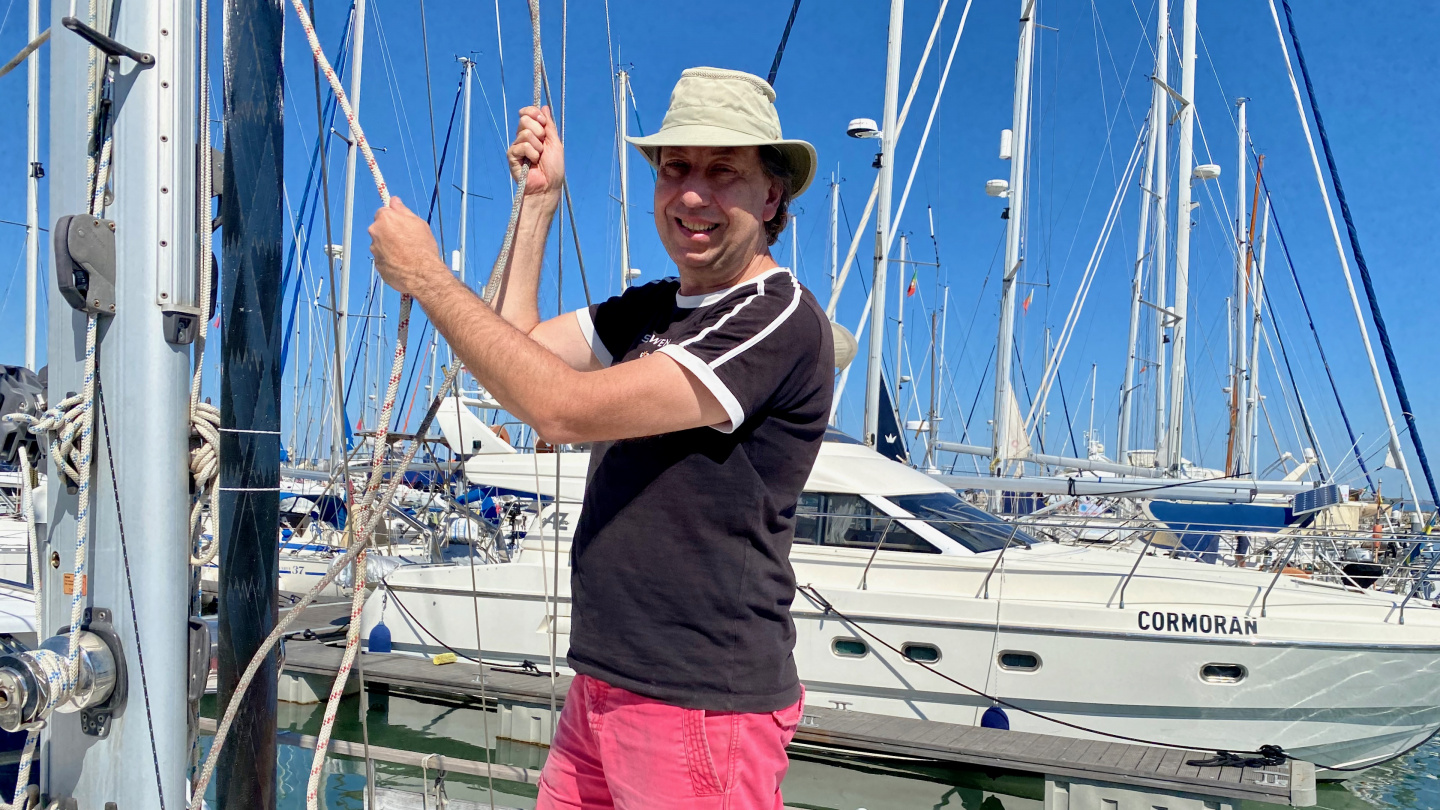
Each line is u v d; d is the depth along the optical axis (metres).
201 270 1.60
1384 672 5.48
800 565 6.46
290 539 9.28
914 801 5.70
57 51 1.57
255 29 1.61
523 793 5.42
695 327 1.52
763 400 1.41
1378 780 6.36
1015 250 11.77
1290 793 4.80
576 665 1.55
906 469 7.15
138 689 1.49
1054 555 6.68
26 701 1.38
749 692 1.47
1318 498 7.91
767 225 1.70
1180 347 12.94
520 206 1.64
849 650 6.21
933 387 20.83
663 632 1.46
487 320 1.31
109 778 1.50
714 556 1.46
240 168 1.60
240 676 1.61
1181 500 8.05
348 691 6.89
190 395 1.60
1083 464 10.66
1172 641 5.65
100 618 1.51
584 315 1.82
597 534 1.54
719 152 1.56
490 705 6.46
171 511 1.51
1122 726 5.73
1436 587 7.36
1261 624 5.61
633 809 1.49
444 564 8.12
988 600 5.96
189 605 1.61
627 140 1.63
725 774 1.47
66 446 1.52
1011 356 11.74
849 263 9.09
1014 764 5.32
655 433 1.36
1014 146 11.87
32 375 1.98
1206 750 5.52
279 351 1.66
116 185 1.49
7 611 3.90
